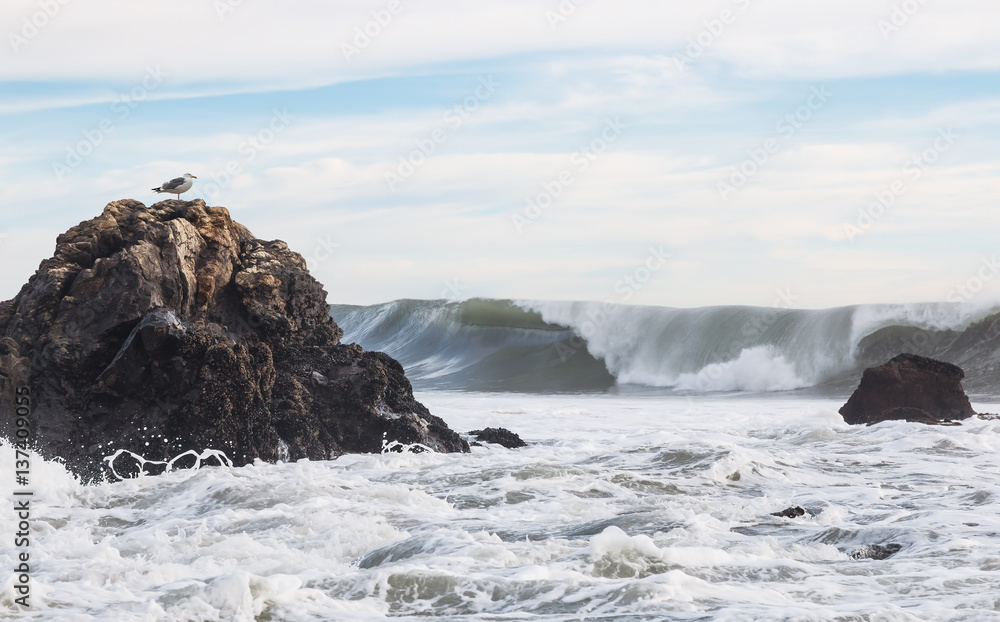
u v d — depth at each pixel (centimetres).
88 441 1662
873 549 902
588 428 2522
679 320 4712
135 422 1670
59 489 1369
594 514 1155
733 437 2148
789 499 1270
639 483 1369
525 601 688
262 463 1684
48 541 1038
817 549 904
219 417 1683
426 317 5412
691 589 708
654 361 4688
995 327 4250
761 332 4559
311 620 641
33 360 1698
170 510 1231
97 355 1700
